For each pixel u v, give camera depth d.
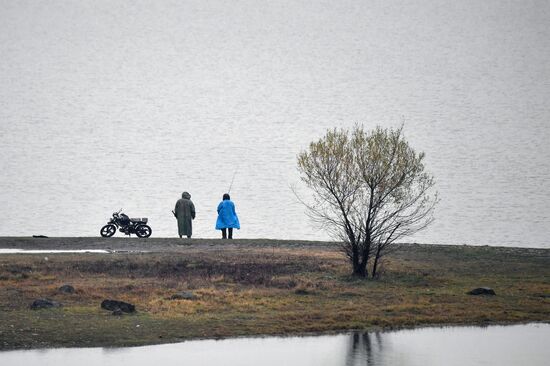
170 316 84.25
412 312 88.31
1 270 108.44
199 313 86.44
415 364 67.69
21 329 77.31
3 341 73.44
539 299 95.25
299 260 120.19
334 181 111.44
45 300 87.19
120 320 82.12
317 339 77.00
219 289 99.25
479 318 85.94
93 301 90.81
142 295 94.25
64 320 81.38
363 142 112.25
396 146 111.00
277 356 70.19
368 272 111.50
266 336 78.19
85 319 82.12
